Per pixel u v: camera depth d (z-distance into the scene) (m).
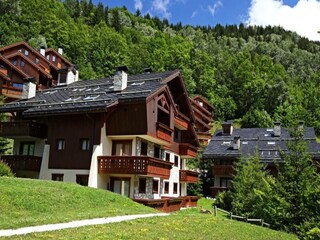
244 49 173.62
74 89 33.00
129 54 111.50
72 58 100.25
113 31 130.38
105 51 105.06
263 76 116.94
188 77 105.06
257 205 28.06
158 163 27.55
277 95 100.38
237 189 32.72
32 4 112.44
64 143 27.94
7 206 16.14
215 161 51.16
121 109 26.94
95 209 19.17
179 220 17.61
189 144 37.47
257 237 16.36
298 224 20.52
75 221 15.38
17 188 18.33
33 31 99.50
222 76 117.31
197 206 37.94
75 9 158.25
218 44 184.12
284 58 179.00
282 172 23.62
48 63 67.88
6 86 52.44
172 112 31.34
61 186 21.22
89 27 130.88
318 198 15.47
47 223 14.34
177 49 116.56
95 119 26.88
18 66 58.28
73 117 27.80
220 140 55.28
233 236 15.44
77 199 19.92
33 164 28.53
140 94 26.58
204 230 15.77
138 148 27.47
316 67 175.75
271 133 55.59
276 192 22.36
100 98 27.72
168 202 30.05
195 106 74.75
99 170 26.27
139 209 21.34
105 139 27.11
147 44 125.12
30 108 29.83
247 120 91.06
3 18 99.38
